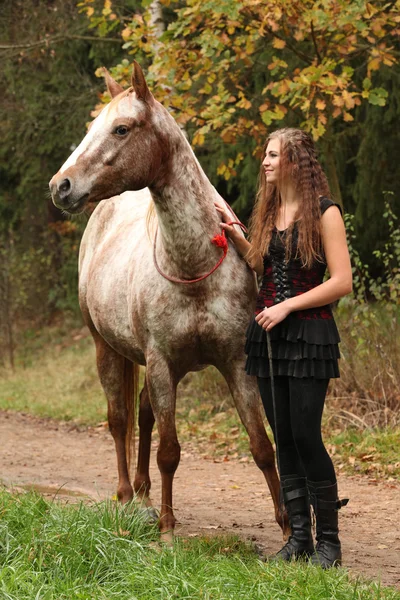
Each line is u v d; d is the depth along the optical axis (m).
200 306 6.28
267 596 4.79
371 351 12.31
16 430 14.98
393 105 14.79
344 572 5.29
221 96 11.89
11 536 5.80
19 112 20.19
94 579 5.29
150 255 6.54
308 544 5.85
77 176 5.82
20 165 21.55
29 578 5.14
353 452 10.73
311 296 5.48
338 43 11.95
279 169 5.71
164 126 6.06
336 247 5.57
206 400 14.91
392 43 14.51
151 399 6.54
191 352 6.45
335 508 5.75
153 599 4.86
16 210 23.22
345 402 12.22
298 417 5.58
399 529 7.48
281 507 6.36
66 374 20.14
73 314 25.44
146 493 7.84
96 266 7.82
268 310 5.51
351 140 16.80
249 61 12.25
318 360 5.53
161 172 6.09
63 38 17.55
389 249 16.41
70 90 19.55
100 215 8.38
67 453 12.45
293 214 5.71
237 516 8.10
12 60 19.11
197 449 12.29
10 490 8.73
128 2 17.28
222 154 16.39
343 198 17.00
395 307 11.93
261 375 5.76
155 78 12.08
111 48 18.30
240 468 10.93
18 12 19.27
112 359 8.16
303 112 13.15
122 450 8.06
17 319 26.69
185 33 12.02
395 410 11.59
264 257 5.83
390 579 5.81
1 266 24.11
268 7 11.12
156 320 6.38
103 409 15.99
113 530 6.14
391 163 15.95
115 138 5.91
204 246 6.19
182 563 5.41
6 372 22.44
